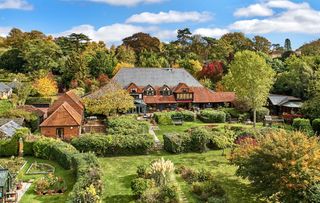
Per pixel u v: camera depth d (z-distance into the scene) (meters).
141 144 47.94
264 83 66.44
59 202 31.33
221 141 50.12
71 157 39.78
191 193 34.09
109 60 119.19
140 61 132.25
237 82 68.06
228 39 165.50
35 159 45.22
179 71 93.81
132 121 62.34
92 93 76.62
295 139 30.28
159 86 89.19
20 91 92.94
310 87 79.88
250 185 34.31
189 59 131.62
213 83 108.50
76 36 148.50
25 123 64.44
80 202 27.05
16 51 131.75
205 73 112.56
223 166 43.16
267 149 29.72
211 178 37.28
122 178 38.19
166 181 34.31
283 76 94.50
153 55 133.12
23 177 37.66
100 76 107.69
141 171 37.94
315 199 27.28
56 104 66.31
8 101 84.25
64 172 39.44
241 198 33.12
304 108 70.81
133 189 32.97
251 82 65.75
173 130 64.75
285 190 28.41
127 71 90.44
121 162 44.44
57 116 54.41
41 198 32.19
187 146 49.41
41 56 122.56
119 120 61.12
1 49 157.50
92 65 115.69
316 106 67.88
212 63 115.81
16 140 46.56
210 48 153.25
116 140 47.50
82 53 135.38
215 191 33.31
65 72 113.12
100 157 46.78
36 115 68.25
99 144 46.62
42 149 45.44
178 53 146.75
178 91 86.44
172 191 30.86
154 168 34.94
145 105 80.19
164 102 85.56
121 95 71.44
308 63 95.50
